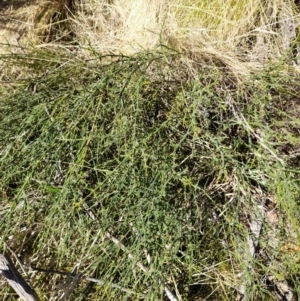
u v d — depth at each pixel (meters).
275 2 1.70
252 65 1.64
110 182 1.34
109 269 1.33
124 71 1.54
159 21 1.77
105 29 1.90
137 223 1.28
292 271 1.37
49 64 1.68
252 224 1.44
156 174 1.35
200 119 1.45
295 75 1.57
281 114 1.53
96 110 1.47
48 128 1.43
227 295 1.51
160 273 1.26
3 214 1.53
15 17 1.97
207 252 1.49
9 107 1.56
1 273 1.52
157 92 1.55
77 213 1.40
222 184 1.45
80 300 1.48
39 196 1.50
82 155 1.35
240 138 1.42
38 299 1.41
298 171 1.32
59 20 1.96
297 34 1.70
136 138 1.37
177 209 1.36
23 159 1.45
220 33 1.74
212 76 1.53
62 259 1.53
